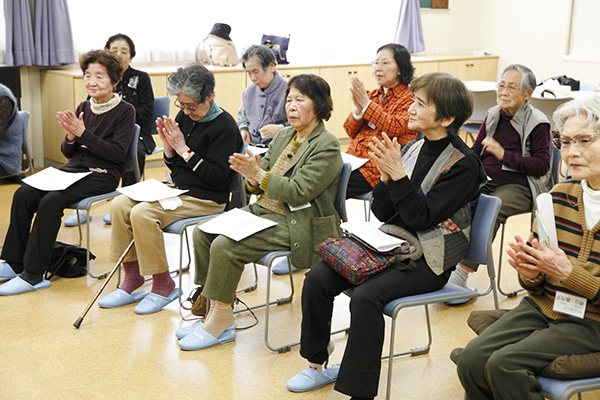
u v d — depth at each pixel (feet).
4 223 14.65
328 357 8.73
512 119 11.70
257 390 8.40
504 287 11.83
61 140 19.39
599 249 6.24
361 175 12.28
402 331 10.09
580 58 25.80
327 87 9.39
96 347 9.46
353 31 25.94
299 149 9.50
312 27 24.90
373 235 8.05
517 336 6.56
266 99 14.21
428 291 7.84
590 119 6.15
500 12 28.12
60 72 18.90
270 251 9.23
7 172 12.46
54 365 8.92
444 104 7.79
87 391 8.30
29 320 10.26
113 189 12.06
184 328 9.91
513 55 27.99
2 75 18.19
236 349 9.49
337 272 8.07
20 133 12.64
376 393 7.49
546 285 6.64
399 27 26.35
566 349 6.17
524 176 11.47
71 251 12.11
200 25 21.94
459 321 10.44
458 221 7.96
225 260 9.10
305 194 9.11
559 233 6.52
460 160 7.86
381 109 12.45
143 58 21.07
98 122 12.13
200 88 10.36
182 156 10.55
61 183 11.48
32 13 18.95
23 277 11.41
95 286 11.67
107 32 20.16
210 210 10.96
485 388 6.52
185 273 12.36
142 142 15.57
